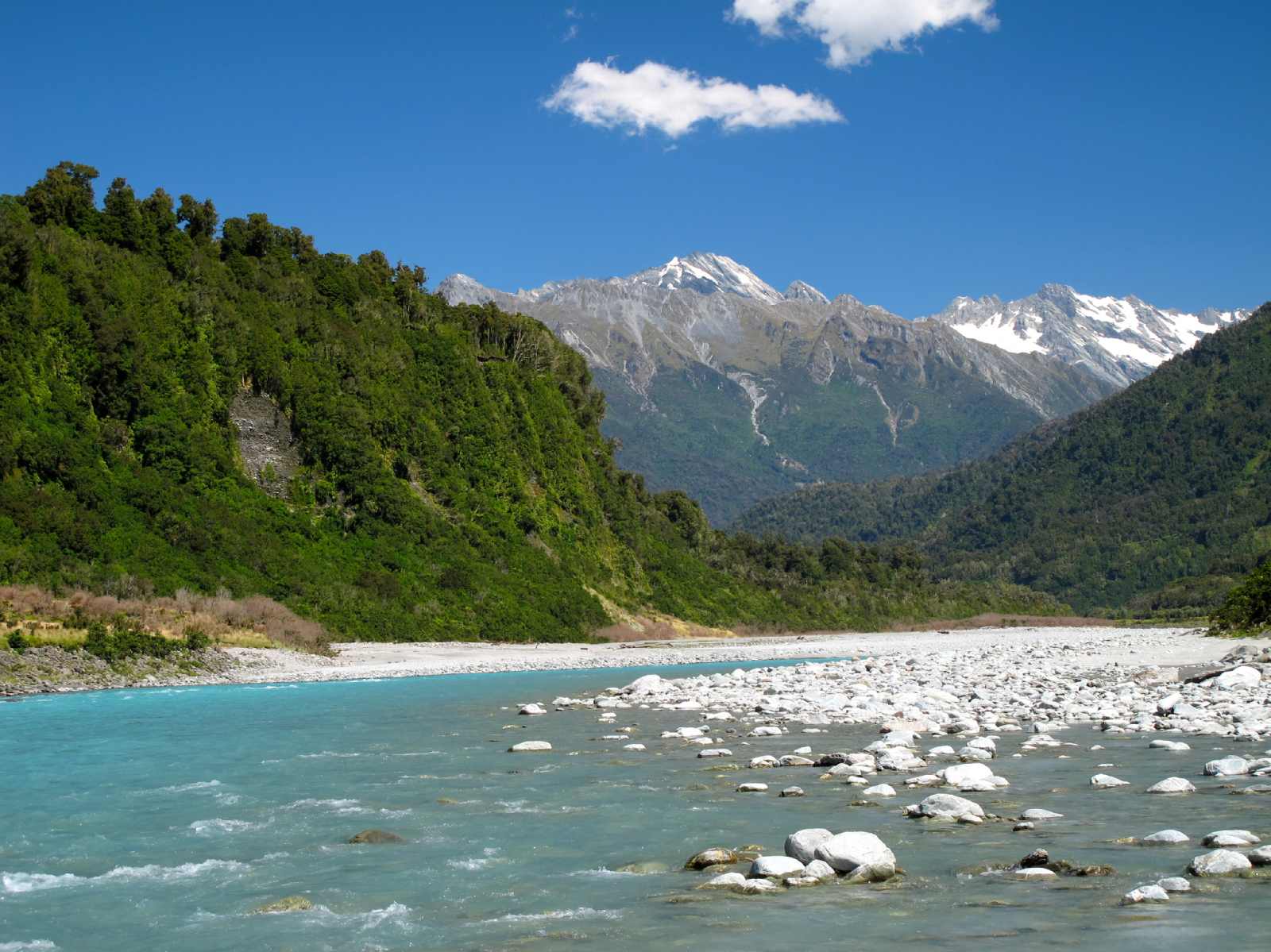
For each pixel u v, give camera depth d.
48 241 76.81
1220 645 60.41
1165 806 17.28
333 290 103.81
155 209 92.31
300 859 15.57
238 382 83.38
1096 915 11.41
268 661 57.47
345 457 84.88
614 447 131.88
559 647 83.38
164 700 42.88
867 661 59.97
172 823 18.20
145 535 65.25
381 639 71.81
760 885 13.14
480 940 11.55
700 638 105.25
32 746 28.48
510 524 96.94
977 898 12.32
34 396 67.62
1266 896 11.93
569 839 16.50
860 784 20.28
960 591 193.50
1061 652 66.38
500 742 28.78
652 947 11.02
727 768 23.14
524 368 117.56
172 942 11.87
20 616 49.50
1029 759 22.77
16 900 13.62
